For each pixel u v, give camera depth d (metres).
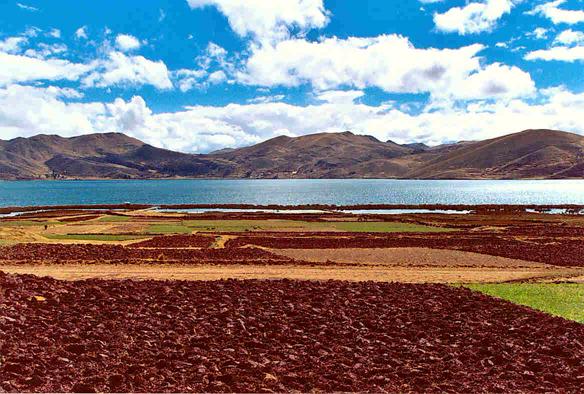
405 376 13.83
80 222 68.62
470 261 36.81
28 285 22.14
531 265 35.22
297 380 13.24
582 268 34.09
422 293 24.67
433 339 17.42
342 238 50.72
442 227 64.56
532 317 20.33
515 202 136.88
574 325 19.23
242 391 12.35
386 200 146.38
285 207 108.31
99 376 12.78
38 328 16.69
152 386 12.38
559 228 63.31
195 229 59.66
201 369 13.68
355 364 14.61
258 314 20.19
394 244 46.31
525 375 13.91
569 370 14.56
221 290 24.33
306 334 17.75
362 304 22.22
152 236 52.28
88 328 17.17
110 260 35.19
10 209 100.69
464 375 13.90
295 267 33.19
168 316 19.22
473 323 19.30
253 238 50.31
